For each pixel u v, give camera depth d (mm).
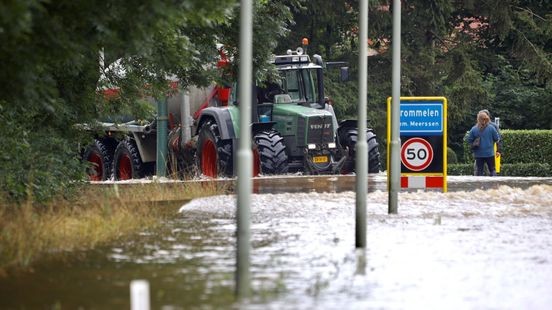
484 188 56125
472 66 117875
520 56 119000
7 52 29328
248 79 23562
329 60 119875
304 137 76188
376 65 119000
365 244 31188
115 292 23500
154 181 55719
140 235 33969
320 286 24297
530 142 101188
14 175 42781
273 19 61312
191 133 79875
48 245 30703
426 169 47750
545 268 27266
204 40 57062
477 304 22469
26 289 23938
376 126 116500
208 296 22922
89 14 30203
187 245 31453
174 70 56625
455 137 125312
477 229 35938
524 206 44094
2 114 44594
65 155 50844
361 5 33750
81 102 50750
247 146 23375
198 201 45844
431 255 29531
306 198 47781
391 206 41250
